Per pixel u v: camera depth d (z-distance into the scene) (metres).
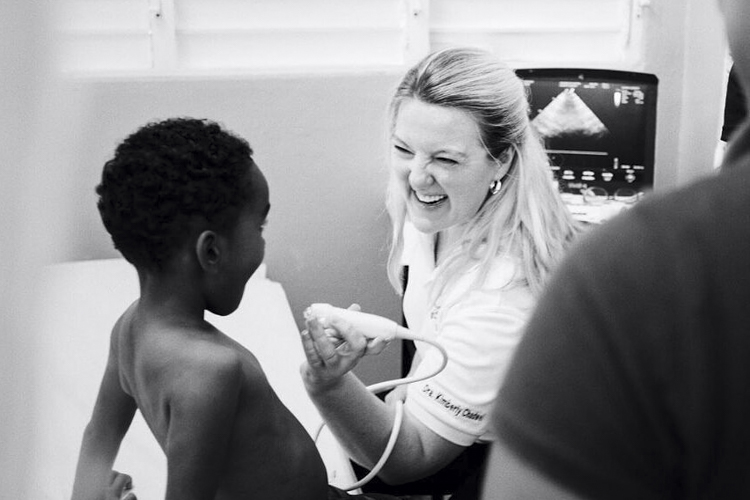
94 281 2.01
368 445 1.28
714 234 0.40
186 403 0.88
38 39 0.39
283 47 2.49
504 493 0.45
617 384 0.41
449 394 1.31
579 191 2.31
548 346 0.42
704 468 0.41
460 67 1.41
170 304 0.94
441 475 1.40
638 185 2.31
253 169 0.96
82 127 0.41
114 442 1.09
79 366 1.63
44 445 0.41
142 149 0.91
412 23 2.50
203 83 2.33
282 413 1.01
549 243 1.39
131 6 2.37
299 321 2.50
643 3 2.54
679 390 0.40
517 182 1.42
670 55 2.57
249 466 0.97
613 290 0.41
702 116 2.53
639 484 0.41
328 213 2.45
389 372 2.55
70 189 0.41
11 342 0.40
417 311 1.63
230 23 2.47
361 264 2.49
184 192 0.90
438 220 1.47
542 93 2.29
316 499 1.04
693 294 0.40
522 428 0.43
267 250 2.45
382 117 2.41
